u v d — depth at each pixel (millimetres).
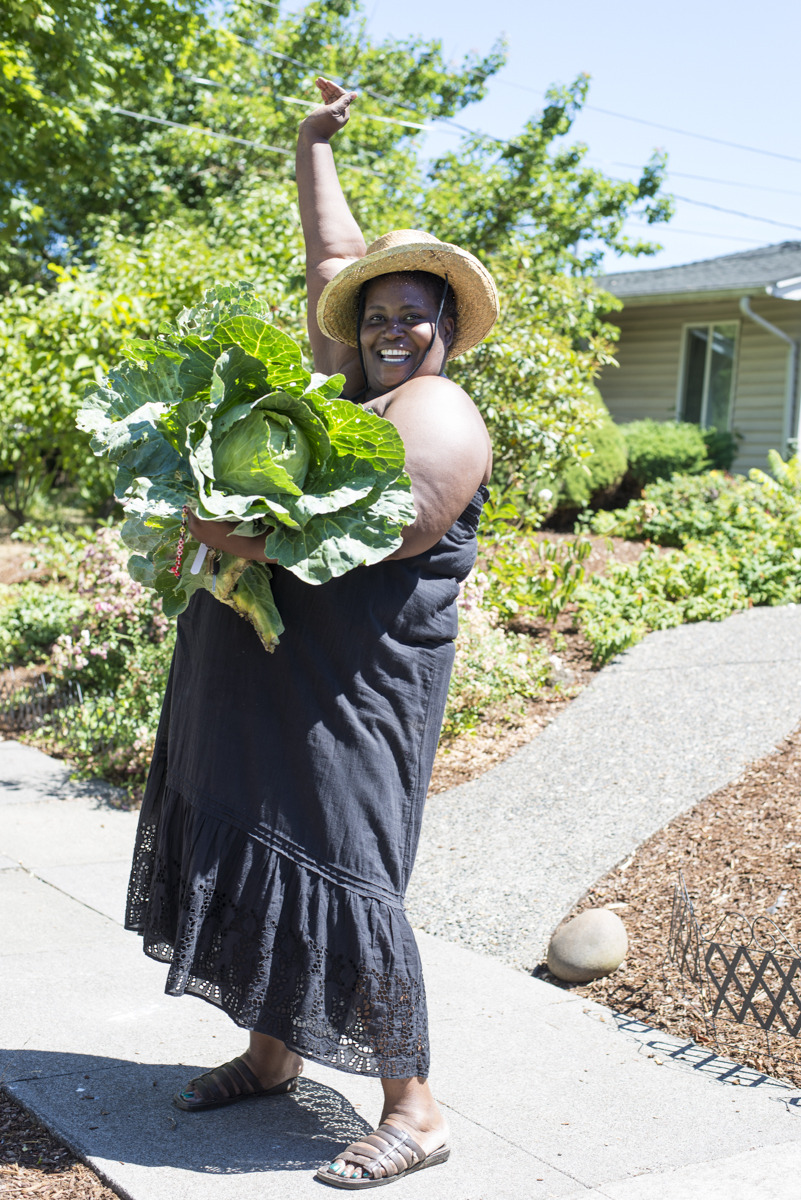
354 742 2244
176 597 2232
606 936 3586
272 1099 2646
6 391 10414
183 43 10875
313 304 2895
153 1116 2502
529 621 8352
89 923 3818
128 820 5215
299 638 2250
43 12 8258
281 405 2020
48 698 7289
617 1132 2561
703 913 3877
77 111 10562
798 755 5367
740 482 12578
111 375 2225
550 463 8227
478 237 15117
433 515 2172
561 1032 3137
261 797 2240
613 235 15992
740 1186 2334
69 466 11594
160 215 16203
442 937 3939
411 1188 2266
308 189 2992
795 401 15891
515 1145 2480
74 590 8875
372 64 19266
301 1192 2211
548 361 7871
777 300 16016
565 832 4816
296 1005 2199
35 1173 2271
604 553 10578
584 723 6324
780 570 9305
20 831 4965
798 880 3986
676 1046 3086
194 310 2395
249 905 2225
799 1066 2961
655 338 17406
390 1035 2238
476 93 19844
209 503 1951
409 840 2336
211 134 15211
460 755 6027
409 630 2289
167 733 2584
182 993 2201
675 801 5008
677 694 6617
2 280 16906
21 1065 2729
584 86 15492
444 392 2299
